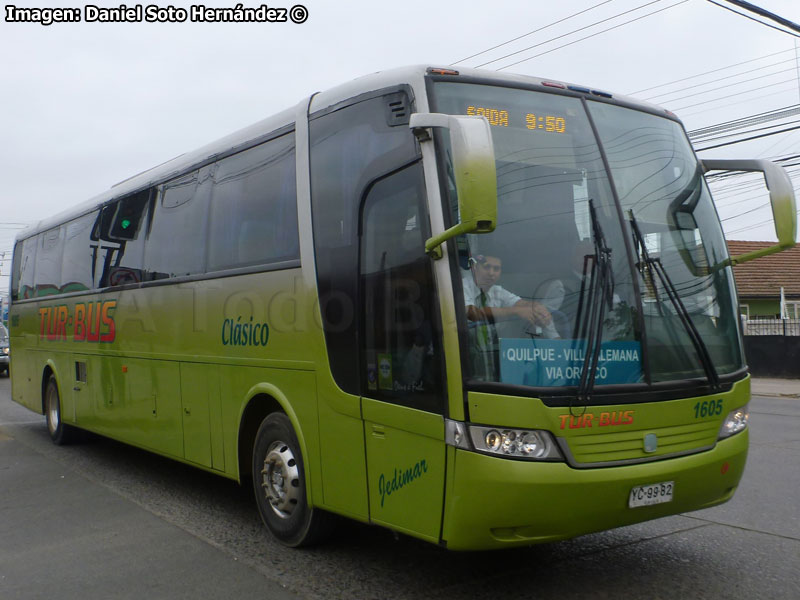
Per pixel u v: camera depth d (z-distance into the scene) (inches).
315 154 217.8
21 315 490.9
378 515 187.2
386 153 190.5
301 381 214.8
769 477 311.7
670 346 182.5
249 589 190.5
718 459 184.9
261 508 235.0
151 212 317.1
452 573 200.5
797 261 1551.4
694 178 213.0
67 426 414.3
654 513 176.4
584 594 184.7
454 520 163.8
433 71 186.5
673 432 177.9
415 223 178.4
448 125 161.0
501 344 164.4
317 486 208.8
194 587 193.0
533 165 184.1
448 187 173.2
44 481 326.3
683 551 216.5
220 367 256.4
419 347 175.0
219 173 268.7
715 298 199.8
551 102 196.5
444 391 166.7
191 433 276.4
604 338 173.0
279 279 226.7
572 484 161.3
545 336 167.6
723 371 193.2
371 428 189.2
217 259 262.7
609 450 167.8
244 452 245.9
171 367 290.7
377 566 206.7
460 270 167.9
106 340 352.5
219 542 232.1
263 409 244.5
